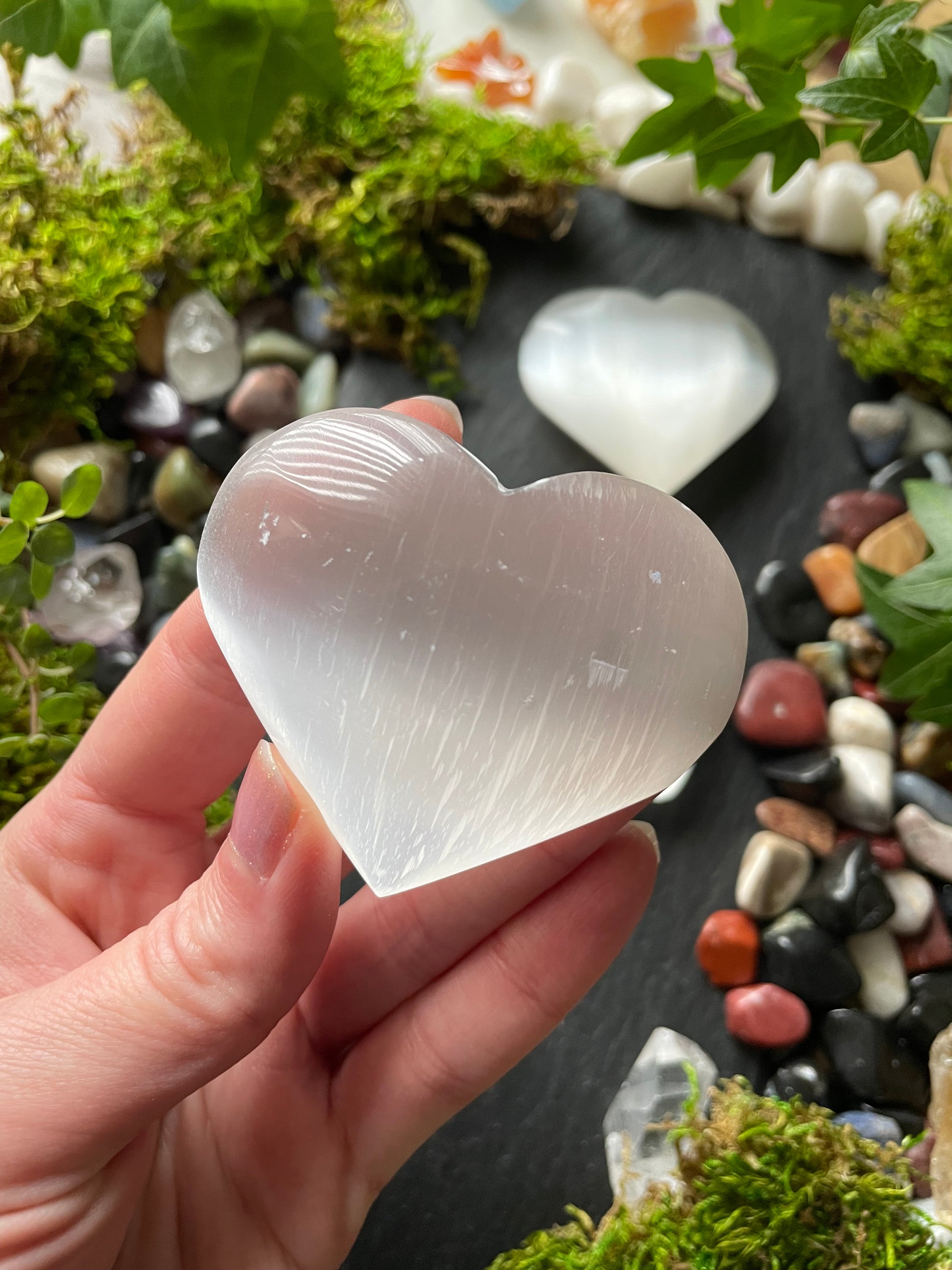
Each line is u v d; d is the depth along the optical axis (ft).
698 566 0.42
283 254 0.82
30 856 0.60
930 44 0.64
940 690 0.63
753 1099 0.68
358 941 0.60
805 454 0.86
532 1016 0.58
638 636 0.40
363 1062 0.59
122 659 0.77
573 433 0.81
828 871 0.74
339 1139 0.59
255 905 0.42
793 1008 0.72
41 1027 0.43
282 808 0.41
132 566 0.78
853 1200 0.62
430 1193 0.71
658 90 0.90
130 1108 0.43
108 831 0.60
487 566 0.39
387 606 0.39
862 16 0.60
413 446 0.40
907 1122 0.71
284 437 0.42
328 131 0.82
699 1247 0.62
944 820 0.75
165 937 0.44
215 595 0.43
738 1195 0.63
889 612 0.64
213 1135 0.58
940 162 0.90
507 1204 0.71
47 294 0.73
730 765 0.79
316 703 0.41
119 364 0.77
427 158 0.82
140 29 0.66
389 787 0.42
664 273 0.89
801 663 0.80
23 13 0.65
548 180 0.84
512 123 0.85
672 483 0.81
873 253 0.90
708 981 0.75
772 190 0.68
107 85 0.86
